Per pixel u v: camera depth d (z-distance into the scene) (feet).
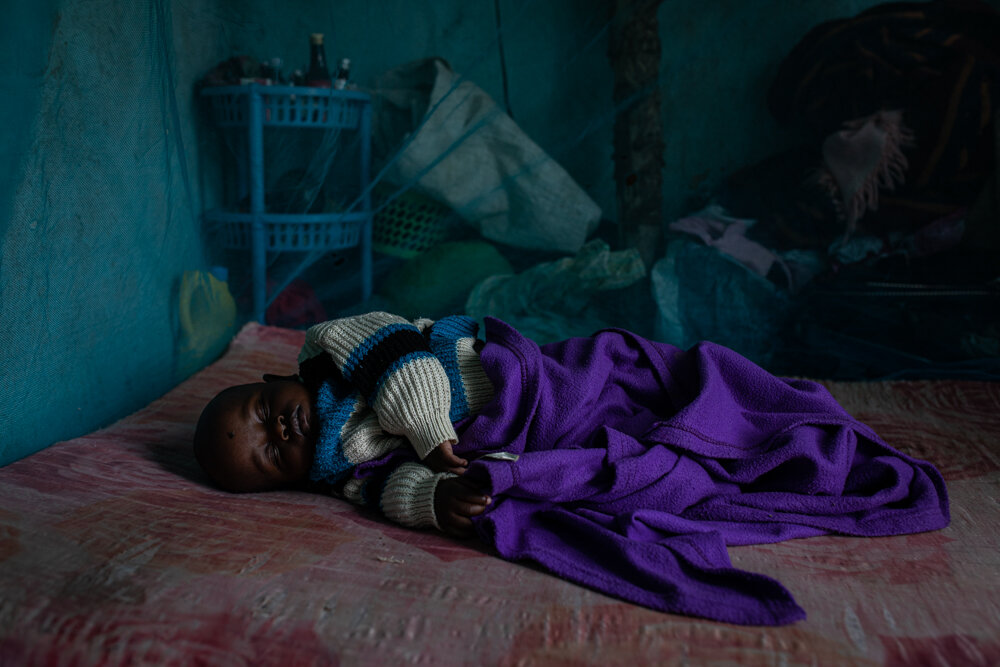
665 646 3.51
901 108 10.48
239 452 4.92
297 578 4.01
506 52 10.97
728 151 12.44
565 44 11.12
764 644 3.51
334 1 9.43
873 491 5.11
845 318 9.86
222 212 8.51
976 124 10.07
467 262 10.69
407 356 4.92
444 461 4.73
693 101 12.42
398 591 3.93
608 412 5.29
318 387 5.19
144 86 6.74
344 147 9.63
